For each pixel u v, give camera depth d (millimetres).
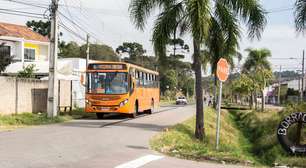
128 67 23547
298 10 19641
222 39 18875
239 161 11125
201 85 18750
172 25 18281
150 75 30906
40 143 12703
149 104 30484
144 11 18875
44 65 35219
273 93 108375
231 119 43750
